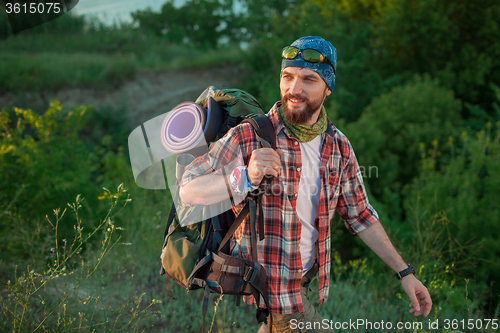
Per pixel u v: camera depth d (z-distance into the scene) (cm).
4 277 279
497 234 391
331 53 148
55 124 469
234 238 155
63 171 452
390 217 558
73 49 1673
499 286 373
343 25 1266
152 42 2117
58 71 1416
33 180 396
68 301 239
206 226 155
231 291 147
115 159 620
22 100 1189
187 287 156
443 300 327
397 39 1258
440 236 405
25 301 205
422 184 537
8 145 409
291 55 145
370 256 496
